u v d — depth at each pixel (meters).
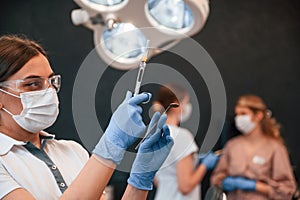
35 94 1.67
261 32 5.08
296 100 5.07
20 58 1.65
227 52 5.05
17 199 1.53
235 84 5.05
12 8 4.83
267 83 5.07
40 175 1.64
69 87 4.84
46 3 4.86
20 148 1.68
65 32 4.86
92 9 1.91
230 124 4.34
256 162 3.89
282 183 3.85
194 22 1.86
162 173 3.46
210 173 4.67
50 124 1.73
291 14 5.09
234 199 3.89
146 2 1.86
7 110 1.68
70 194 1.41
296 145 5.02
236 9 5.06
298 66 5.08
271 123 4.01
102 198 1.81
